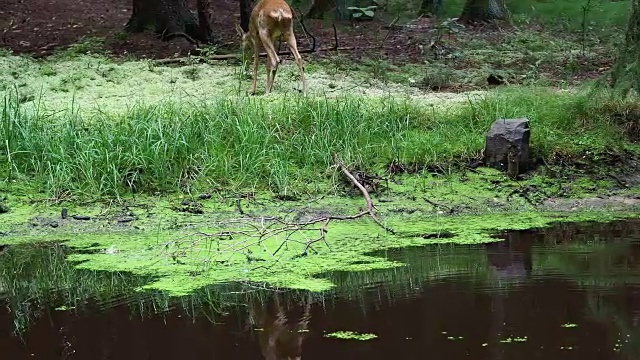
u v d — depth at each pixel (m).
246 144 9.41
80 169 9.07
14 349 5.25
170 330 5.52
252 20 12.56
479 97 11.77
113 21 20.36
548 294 6.03
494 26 19.70
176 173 9.09
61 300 6.26
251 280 6.57
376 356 4.93
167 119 9.88
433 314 5.65
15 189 8.95
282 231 7.77
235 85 13.20
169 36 17.34
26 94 12.38
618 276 6.44
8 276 6.87
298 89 12.80
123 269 6.95
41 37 18.34
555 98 10.98
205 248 7.45
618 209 8.73
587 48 16.39
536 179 9.30
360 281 6.48
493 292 6.10
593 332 5.22
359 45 17.39
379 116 10.43
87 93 12.73
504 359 4.81
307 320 5.62
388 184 9.13
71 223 8.32
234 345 5.22
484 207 8.77
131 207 8.64
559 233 7.88
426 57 15.80
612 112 10.43
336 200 8.84
